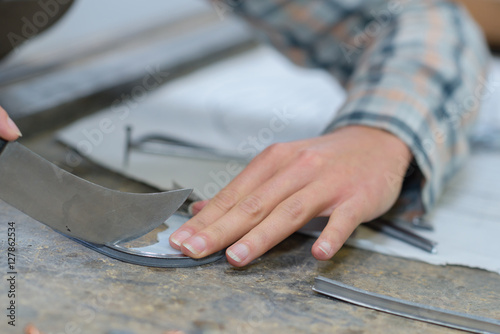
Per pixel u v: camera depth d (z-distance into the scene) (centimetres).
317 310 49
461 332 48
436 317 49
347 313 49
